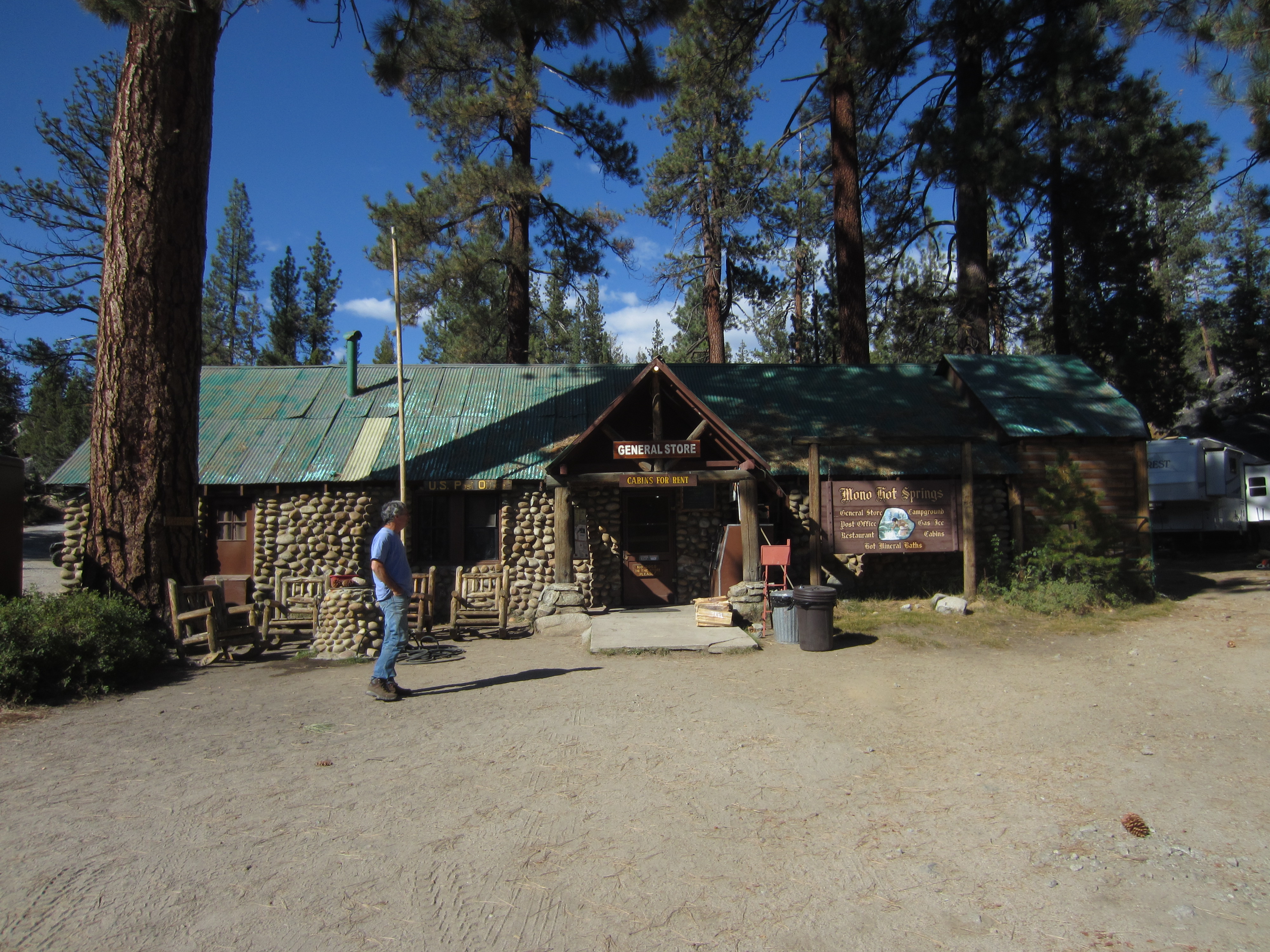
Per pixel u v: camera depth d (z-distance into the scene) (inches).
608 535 526.6
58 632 289.9
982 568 536.7
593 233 861.2
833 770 206.1
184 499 388.5
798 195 1003.3
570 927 128.1
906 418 590.6
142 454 376.2
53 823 167.2
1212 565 774.5
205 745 224.4
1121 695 288.8
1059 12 688.4
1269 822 172.1
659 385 479.2
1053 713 264.7
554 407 585.3
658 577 532.1
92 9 363.3
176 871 145.0
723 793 188.7
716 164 1014.4
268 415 562.6
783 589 446.9
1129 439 555.5
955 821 173.0
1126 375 888.9
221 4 381.4
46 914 129.2
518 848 156.8
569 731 239.9
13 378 1224.2
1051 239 874.1
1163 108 722.8
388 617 279.4
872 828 169.3
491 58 749.3
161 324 382.6
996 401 580.4
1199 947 124.0
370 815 172.6
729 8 737.0
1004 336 1138.0
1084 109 658.8
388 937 124.0
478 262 764.6
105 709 270.8
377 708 269.0
